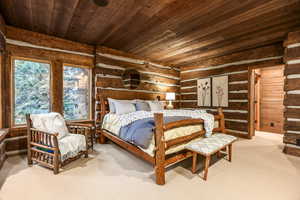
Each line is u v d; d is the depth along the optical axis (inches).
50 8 88.6
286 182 79.1
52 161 89.0
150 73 192.9
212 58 189.9
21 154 114.2
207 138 98.3
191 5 83.8
